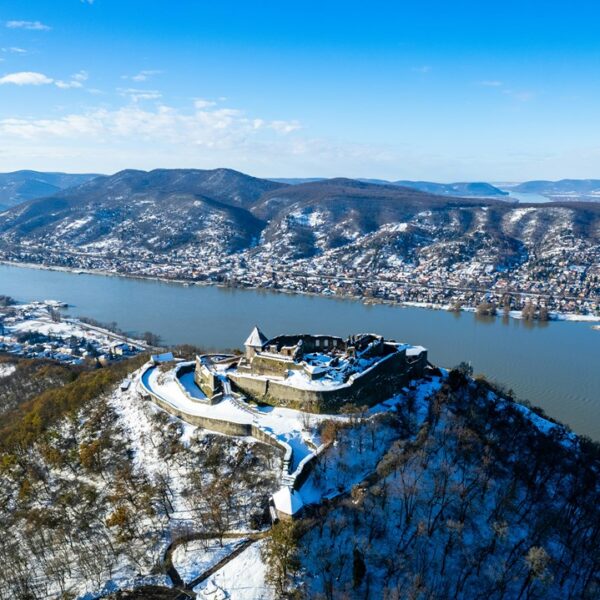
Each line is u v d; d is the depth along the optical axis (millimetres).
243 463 127250
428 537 106938
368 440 132250
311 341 180625
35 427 171000
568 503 131125
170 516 115938
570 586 108875
